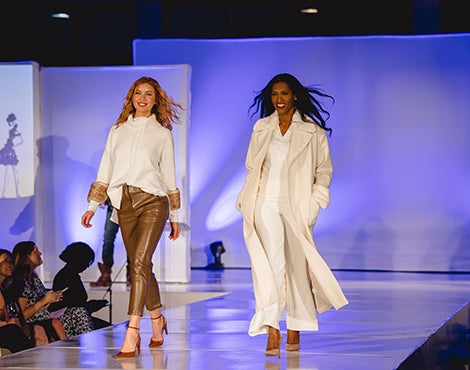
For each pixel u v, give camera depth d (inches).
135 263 246.5
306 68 547.2
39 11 625.0
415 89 538.6
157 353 252.4
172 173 254.7
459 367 331.9
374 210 543.8
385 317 327.3
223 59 553.0
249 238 245.3
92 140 498.6
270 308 241.1
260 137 249.0
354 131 543.8
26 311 353.1
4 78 491.5
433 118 537.0
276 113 252.8
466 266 535.8
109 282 475.5
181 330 299.1
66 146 499.8
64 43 623.8
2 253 347.3
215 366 230.7
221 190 554.3
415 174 539.5
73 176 499.2
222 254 557.0
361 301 382.3
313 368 226.7
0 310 333.1
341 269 548.4
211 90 553.3
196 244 556.7
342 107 544.4
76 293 381.4
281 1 599.8
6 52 628.7
